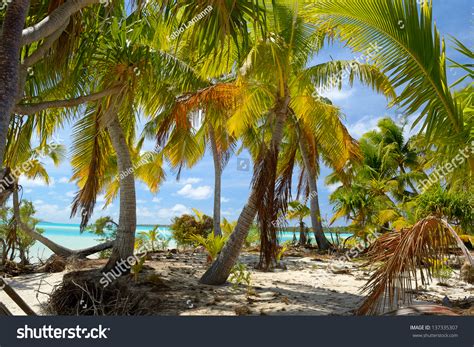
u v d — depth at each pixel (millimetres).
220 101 9438
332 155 12820
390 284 3574
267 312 5652
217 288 7820
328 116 10641
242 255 14102
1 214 13984
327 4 5707
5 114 3650
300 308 5961
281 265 11578
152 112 10172
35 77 6910
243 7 5672
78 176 12109
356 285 8461
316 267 11312
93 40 7441
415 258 3467
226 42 7570
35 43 6539
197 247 16344
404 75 5426
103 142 10359
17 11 3984
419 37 5168
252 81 8781
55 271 12109
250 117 9844
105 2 5473
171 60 9367
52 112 9000
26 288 9227
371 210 17672
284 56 8133
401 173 25188
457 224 12391
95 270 9609
